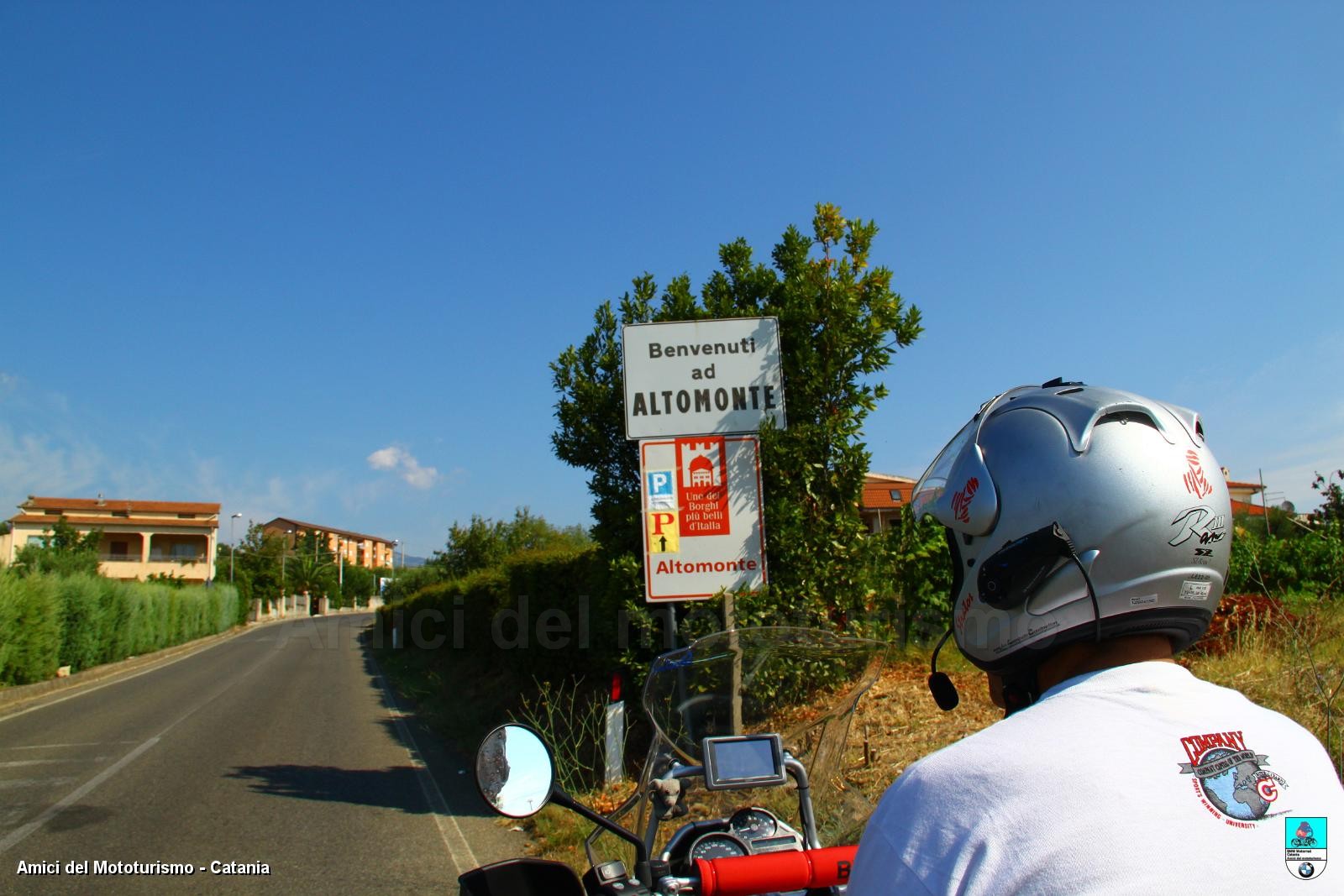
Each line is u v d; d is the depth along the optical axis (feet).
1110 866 2.89
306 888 18.06
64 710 48.78
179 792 26.63
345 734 37.78
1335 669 18.70
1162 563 3.67
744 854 7.16
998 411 4.34
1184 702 3.41
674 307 23.94
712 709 8.38
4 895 17.74
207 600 142.00
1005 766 3.16
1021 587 3.76
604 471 24.77
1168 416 4.02
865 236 23.09
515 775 7.25
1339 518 43.68
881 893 3.17
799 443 21.76
